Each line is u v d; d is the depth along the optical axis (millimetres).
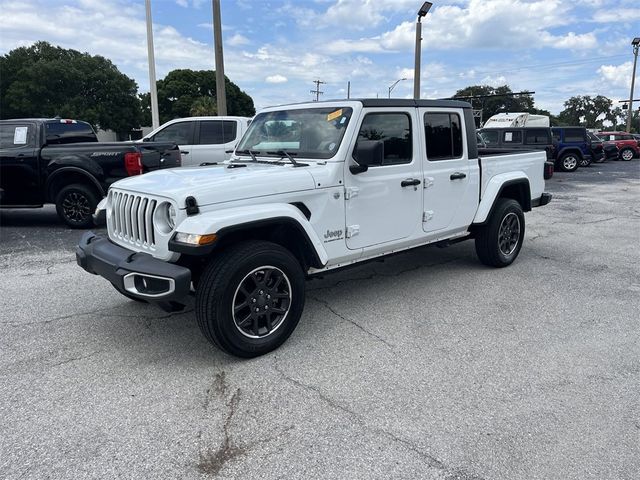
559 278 5574
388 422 2844
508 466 2473
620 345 3846
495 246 5742
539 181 6504
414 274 5738
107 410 2973
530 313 4516
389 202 4492
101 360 3619
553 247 7129
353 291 5148
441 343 3889
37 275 5707
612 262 6273
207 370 3463
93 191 8188
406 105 4578
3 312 4555
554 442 2656
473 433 2736
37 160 8258
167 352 3746
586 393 3145
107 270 3535
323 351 3752
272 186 3641
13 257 6543
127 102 50656
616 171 21594
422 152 4770
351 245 4262
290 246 3998
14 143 8359
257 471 2449
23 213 10219
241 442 2674
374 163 3857
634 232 8250
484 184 5559
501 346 3828
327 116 4301
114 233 3928
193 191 3301
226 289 3324
